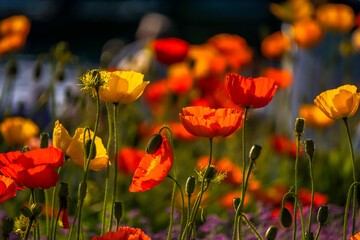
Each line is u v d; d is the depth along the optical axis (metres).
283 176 6.95
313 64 8.49
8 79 5.93
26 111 8.00
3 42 5.79
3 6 35.22
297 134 2.92
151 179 2.81
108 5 35.03
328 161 7.12
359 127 7.87
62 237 4.76
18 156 2.70
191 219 2.87
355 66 8.92
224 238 4.74
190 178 2.84
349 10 7.52
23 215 2.72
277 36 8.09
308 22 7.61
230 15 31.55
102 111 6.02
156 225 5.86
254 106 2.90
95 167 2.95
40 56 5.31
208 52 7.24
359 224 5.18
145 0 34.62
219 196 6.02
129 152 5.25
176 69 7.23
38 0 35.75
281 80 7.39
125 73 2.88
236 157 7.66
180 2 32.53
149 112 7.97
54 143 2.93
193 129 2.81
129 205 6.12
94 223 5.47
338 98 2.95
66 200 2.75
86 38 34.19
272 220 5.20
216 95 7.03
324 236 4.94
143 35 9.75
